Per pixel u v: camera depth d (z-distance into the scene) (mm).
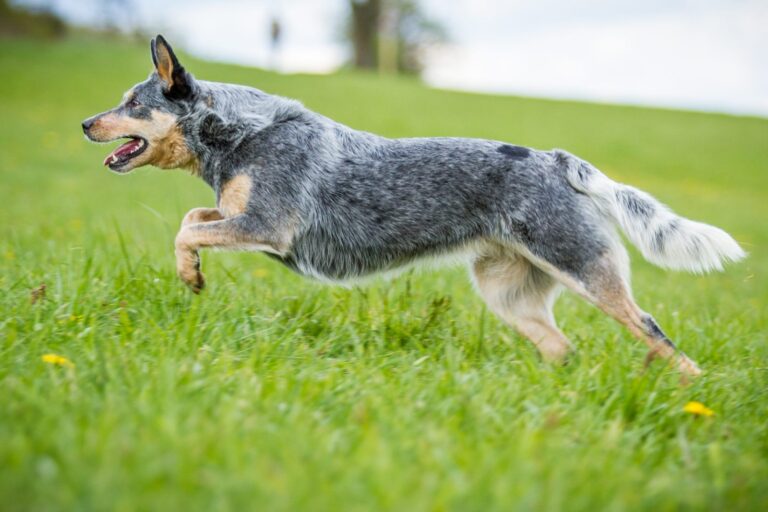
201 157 5656
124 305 5191
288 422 3438
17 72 34656
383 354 4855
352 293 6191
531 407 3959
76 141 21797
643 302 7438
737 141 35781
